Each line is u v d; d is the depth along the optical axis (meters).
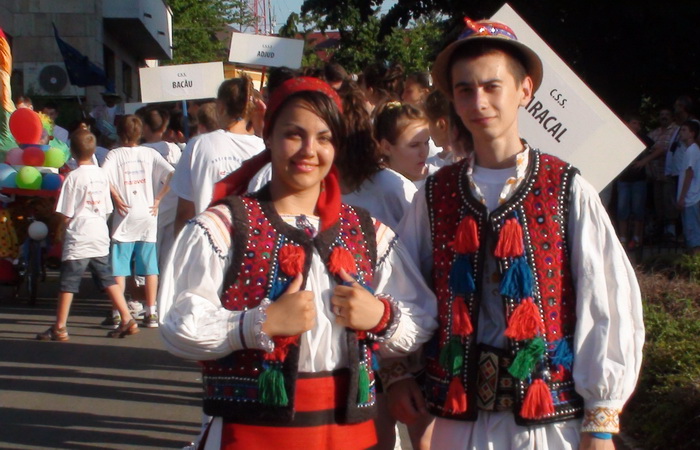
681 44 16.97
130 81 30.53
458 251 2.81
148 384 6.86
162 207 6.82
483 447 2.75
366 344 2.76
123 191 8.66
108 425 5.88
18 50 23.44
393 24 22.22
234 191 2.88
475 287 2.78
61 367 7.36
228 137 5.28
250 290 2.62
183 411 6.20
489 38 2.78
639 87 18.06
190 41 39.53
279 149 2.71
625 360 2.61
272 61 11.88
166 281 2.63
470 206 2.83
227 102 5.34
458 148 3.22
